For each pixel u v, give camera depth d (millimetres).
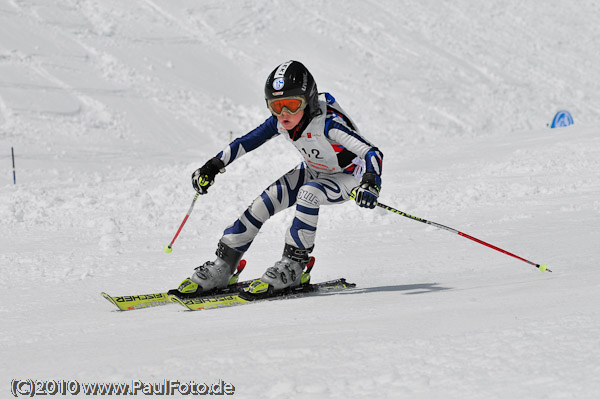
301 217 12641
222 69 73562
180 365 6371
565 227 20453
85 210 29031
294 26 84875
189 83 69188
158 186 32875
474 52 87875
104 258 19578
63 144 53188
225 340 7809
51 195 32125
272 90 11969
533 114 75250
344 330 7848
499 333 6523
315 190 12641
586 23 100062
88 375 6293
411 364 5766
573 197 26891
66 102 59656
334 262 17188
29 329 10453
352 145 12086
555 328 6547
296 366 6004
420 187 31141
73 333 9812
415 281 13719
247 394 5379
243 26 82562
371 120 68250
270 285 12492
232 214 27422
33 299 14398
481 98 76812
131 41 73750
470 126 70375
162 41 75750
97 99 61469
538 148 38875
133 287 15469
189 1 85125
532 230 20328
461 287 12094
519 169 34062
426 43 87750
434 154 42719
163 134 58906
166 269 17781
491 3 100812
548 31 96250
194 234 23797
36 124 55281
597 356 5418
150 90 66062
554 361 5406
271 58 77375
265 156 39719
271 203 12953
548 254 16047
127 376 6141
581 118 75938
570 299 8766
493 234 20047
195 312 11359
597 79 86188
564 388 4781
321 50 80625
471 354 5871
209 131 61531
